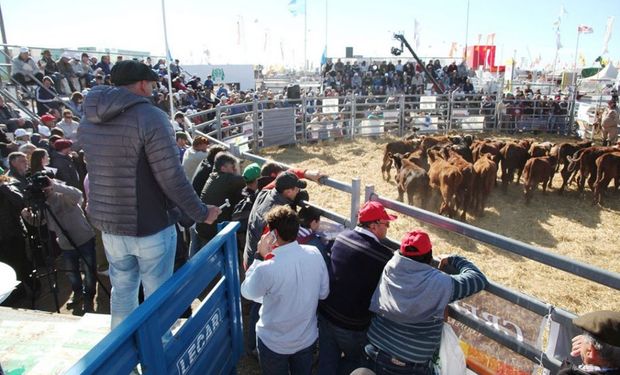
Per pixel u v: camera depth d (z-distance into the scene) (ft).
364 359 8.15
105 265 16.99
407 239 7.02
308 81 118.01
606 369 5.39
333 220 11.06
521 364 6.89
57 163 17.74
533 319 6.63
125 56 48.88
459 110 56.03
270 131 43.88
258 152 42.55
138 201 6.88
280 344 8.20
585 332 5.63
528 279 17.03
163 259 7.43
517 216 26.04
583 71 112.47
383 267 8.08
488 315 7.28
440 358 7.31
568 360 6.12
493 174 25.27
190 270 6.49
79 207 13.76
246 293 7.97
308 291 8.00
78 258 13.93
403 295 6.91
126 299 7.54
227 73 74.49
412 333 7.21
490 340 7.30
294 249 8.00
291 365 8.74
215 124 37.88
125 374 5.08
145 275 7.41
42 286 15.47
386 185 32.09
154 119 6.61
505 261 18.71
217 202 13.58
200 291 7.05
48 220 13.32
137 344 5.32
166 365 6.07
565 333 6.28
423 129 55.26
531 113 57.31
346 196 28.09
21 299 14.55
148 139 6.58
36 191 12.19
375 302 7.53
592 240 22.16
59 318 9.51
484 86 78.43
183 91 43.68
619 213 26.89
